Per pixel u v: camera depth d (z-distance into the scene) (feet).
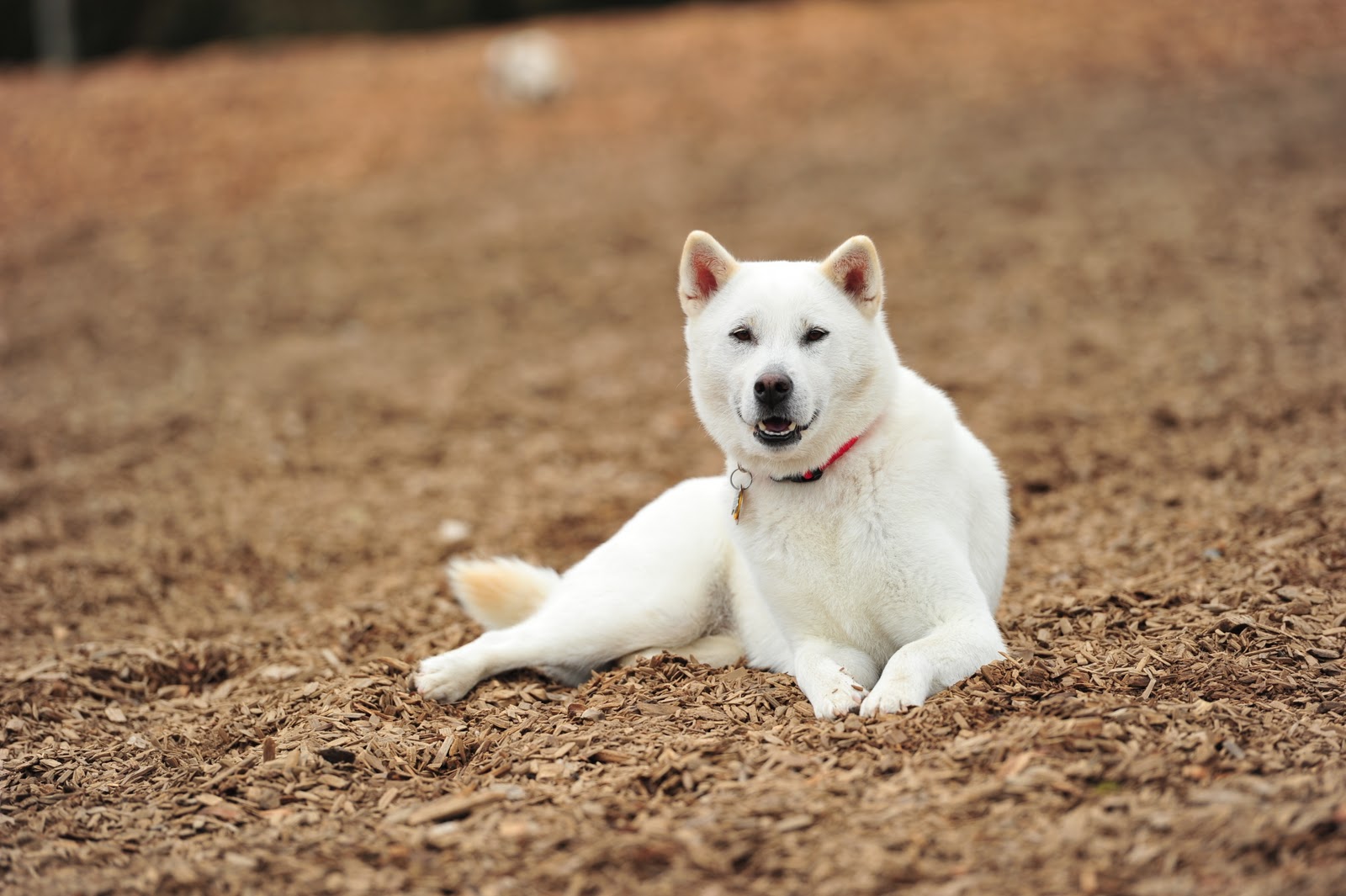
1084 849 10.34
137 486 30.19
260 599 23.62
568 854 11.18
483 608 17.88
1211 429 27.32
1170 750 11.90
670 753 13.07
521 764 13.43
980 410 31.09
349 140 61.16
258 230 51.11
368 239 49.88
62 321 43.11
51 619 22.35
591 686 15.87
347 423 34.68
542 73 64.64
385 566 25.18
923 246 43.68
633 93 66.28
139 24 98.94
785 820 11.27
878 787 11.82
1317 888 9.29
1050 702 13.03
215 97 66.80
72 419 35.01
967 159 51.75
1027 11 71.56
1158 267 38.50
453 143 60.80
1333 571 17.20
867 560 14.52
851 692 13.84
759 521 15.19
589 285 44.39
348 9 99.40
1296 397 27.81
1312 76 55.36
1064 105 57.00
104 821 13.20
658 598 16.61
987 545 15.92
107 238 50.67
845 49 69.36
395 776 13.69
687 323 16.08
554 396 35.91
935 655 13.69
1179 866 9.96
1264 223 39.83
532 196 53.57
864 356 14.89
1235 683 13.82
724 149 57.31
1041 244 42.09
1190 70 59.31
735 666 16.15
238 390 37.04
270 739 14.55
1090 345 34.22
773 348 14.67
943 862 10.43
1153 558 20.07
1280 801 10.65
